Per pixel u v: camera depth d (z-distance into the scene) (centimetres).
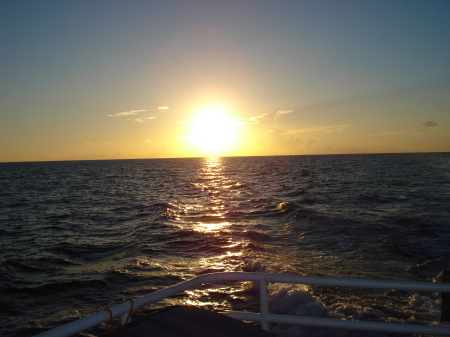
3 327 736
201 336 190
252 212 2203
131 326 198
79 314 792
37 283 986
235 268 1062
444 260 1059
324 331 582
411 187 3512
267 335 200
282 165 12350
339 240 1336
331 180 4894
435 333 247
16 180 6794
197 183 5194
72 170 11500
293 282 251
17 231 1809
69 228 1862
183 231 1633
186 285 248
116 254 1295
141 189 4353
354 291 803
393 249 1183
